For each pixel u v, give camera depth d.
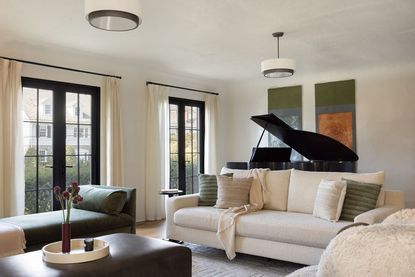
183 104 7.11
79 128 5.43
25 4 3.45
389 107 6.21
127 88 6.01
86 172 5.50
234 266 3.70
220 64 6.05
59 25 4.05
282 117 7.31
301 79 7.13
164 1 3.38
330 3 3.49
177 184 6.95
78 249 2.68
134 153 6.06
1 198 4.39
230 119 7.98
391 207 3.55
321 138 5.08
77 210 4.27
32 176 4.89
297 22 4.02
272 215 3.84
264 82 7.57
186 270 2.78
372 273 0.95
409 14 3.81
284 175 4.36
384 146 6.24
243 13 3.72
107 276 2.28
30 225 3.45
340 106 6.65
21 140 4.60
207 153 7.43
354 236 1.04
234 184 4.31
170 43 4.79
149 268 2.52
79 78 5.36
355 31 4.36
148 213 6.12
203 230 4.10
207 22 3.98
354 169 4.72
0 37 4.44
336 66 6.24
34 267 2.28
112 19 2.57
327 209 3.55
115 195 4.20
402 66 6.09
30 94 4.89
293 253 3.45
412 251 0.93
